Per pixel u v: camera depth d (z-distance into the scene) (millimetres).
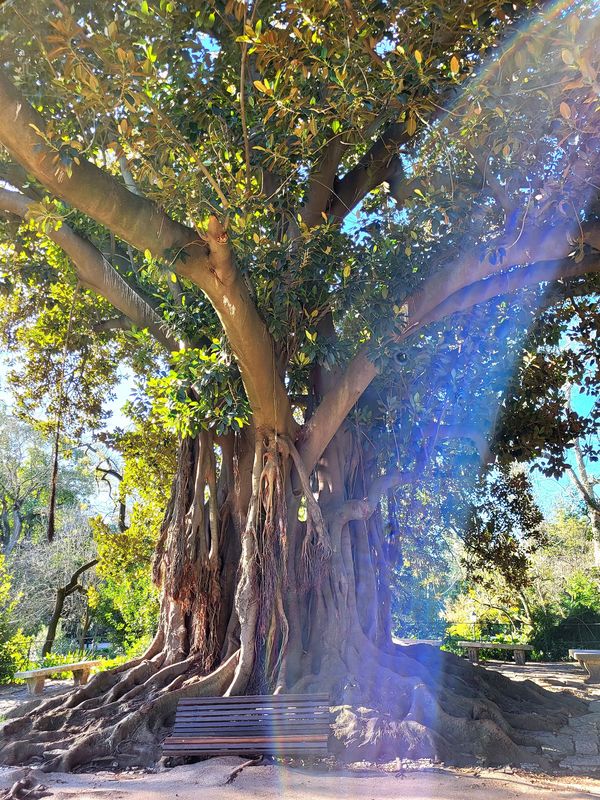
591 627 19375
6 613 18609
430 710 7328
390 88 7176
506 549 15922
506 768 6523
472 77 7250
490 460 13461
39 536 32000
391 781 5953
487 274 8430
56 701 8602
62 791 5680
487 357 12039
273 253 8445
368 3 7164
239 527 9977
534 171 7969
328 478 10062
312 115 7363
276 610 8500
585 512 24812
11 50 7719
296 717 7082
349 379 8969
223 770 6316
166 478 17453
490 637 21312
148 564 18594
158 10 7199
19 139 5383
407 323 8477
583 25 5484
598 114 6676
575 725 8531
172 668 9070
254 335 7734
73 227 10227
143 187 8719
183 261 6684
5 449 33000
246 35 6520
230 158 8281
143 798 5391
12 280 12320
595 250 9172
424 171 8812
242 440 10289
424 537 17438
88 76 6109
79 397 15398
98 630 32812
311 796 5449
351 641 8766
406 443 10375
